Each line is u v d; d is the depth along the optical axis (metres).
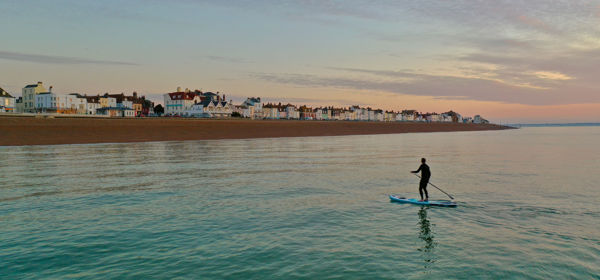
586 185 26.59
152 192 23.78
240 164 39.53
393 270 11.35
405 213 18.16
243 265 11.76
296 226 15.95
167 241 14.05
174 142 80.69
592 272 11.19
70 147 63.47
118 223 16.56
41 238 14.50
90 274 11.12
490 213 18.17
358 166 38.00
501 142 90.00
